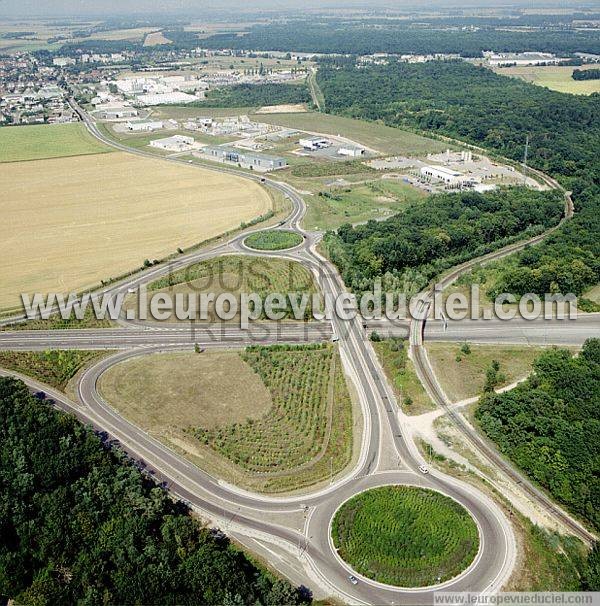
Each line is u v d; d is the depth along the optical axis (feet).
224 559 388.98
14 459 447.83
